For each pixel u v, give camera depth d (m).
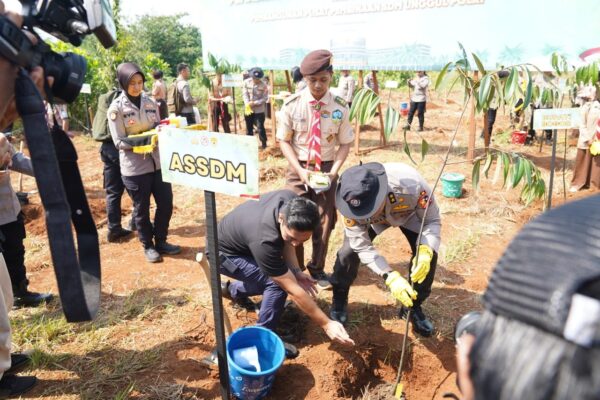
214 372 2.84
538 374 0.44
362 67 7.43
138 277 3.99
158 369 2.87
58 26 1.03
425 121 12.16
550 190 3.81
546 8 5.78
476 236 4.76
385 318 3.47
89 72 11.65
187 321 3.33
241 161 1.86
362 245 2.86
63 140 1.10
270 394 2.79
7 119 0.96
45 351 3.00
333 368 2.98
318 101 3.45
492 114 8.11
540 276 0.47
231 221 2.97
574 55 5.72
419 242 2.70
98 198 6.43
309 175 3.42
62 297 0.93
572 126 3.67
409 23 6.85
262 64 8.59
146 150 3.88
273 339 2.77
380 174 2.72
